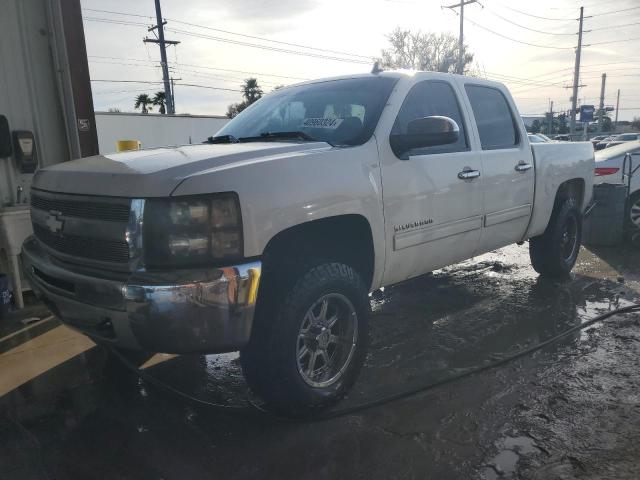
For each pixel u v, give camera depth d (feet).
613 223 24.94
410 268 12.64
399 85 12.75
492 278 20.08
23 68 18.17
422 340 14.23
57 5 18.37
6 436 10.03
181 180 8.54
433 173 12.69
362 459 9.17
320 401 10.30
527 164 16.35
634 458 9.02
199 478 8.75
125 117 83.56
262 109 14.17
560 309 16.40
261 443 9.69
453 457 9.17
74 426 10.36
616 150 26.99
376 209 11.13
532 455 9.16
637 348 13.39
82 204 9.33
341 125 12.01
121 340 8.80
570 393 11.20
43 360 13.35
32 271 10.81
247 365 9.80
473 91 15.29
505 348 13.60
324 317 10.43
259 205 8.97
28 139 17.97
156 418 10.62
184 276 8.31
